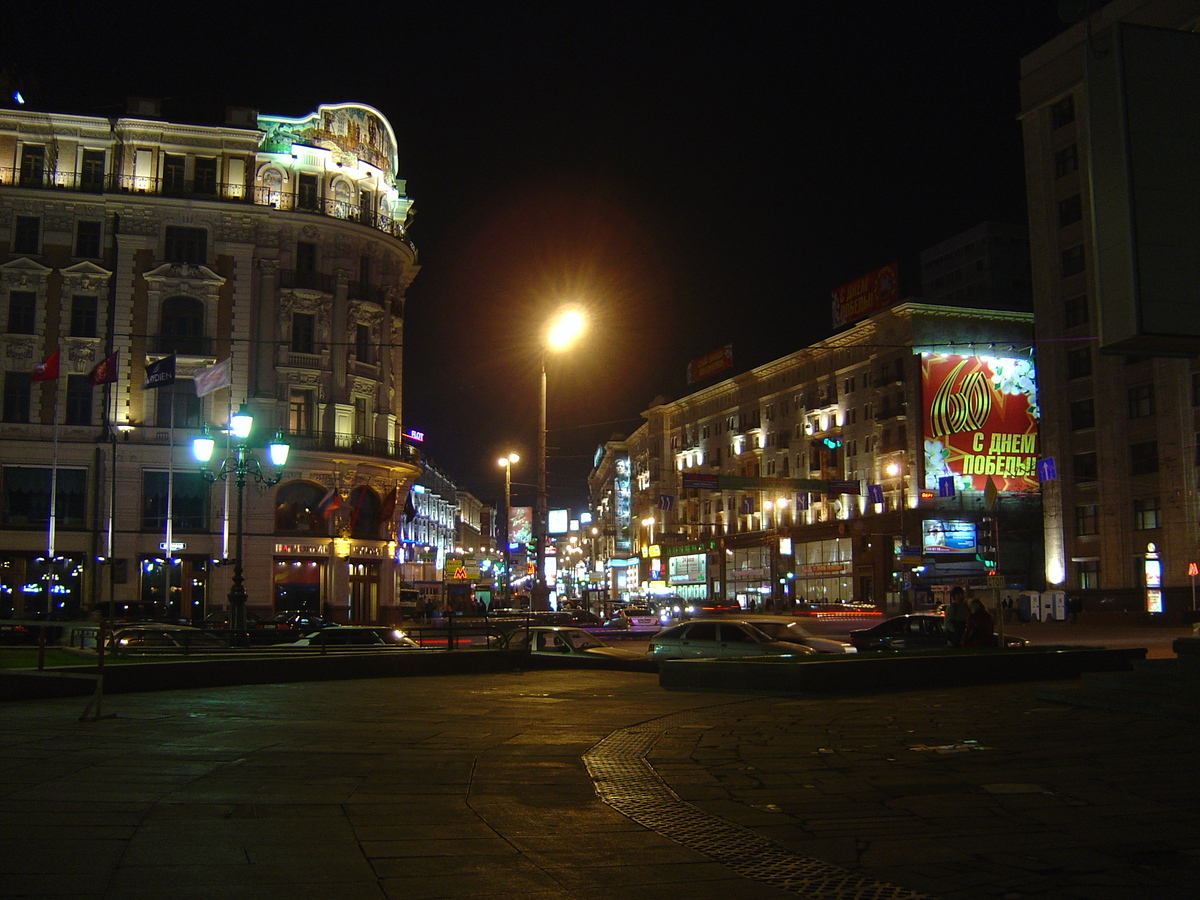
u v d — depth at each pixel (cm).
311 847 693
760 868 670
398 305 5738
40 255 4875
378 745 1162
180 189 5056
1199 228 1221
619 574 12512
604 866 670
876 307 7225
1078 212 5906
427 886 614
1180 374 5253
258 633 2588
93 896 565
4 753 1058
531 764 1048
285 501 5106
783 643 2412
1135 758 1049
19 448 4753
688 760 1077
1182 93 1245
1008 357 6988
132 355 4897
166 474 4878
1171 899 604
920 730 1284
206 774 952
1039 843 728
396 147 5778
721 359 9481
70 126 4947
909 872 660
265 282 5122
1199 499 5109
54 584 4725
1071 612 5681
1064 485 5891
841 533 7131
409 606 5997
